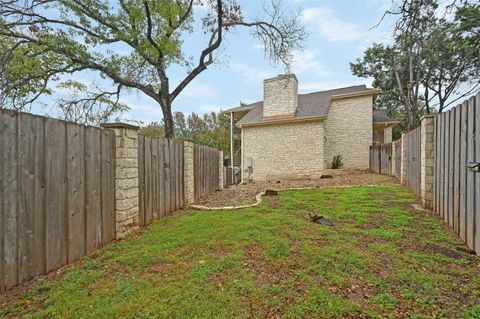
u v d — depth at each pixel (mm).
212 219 4211
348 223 3830
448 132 3564
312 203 5434
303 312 1711
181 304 1815
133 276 2281
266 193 7047
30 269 2197
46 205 2369
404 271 2252
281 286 2041
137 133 3855
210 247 2934
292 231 3441
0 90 6945
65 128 2609
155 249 2922
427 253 2643
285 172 13398
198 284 2096
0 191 1973
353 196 6035
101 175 3148
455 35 7016
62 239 2533
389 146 10664
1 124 1991
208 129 29422
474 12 4805
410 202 5125
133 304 1816
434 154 4348
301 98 15789
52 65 7992
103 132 3207
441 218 3881
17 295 1963
